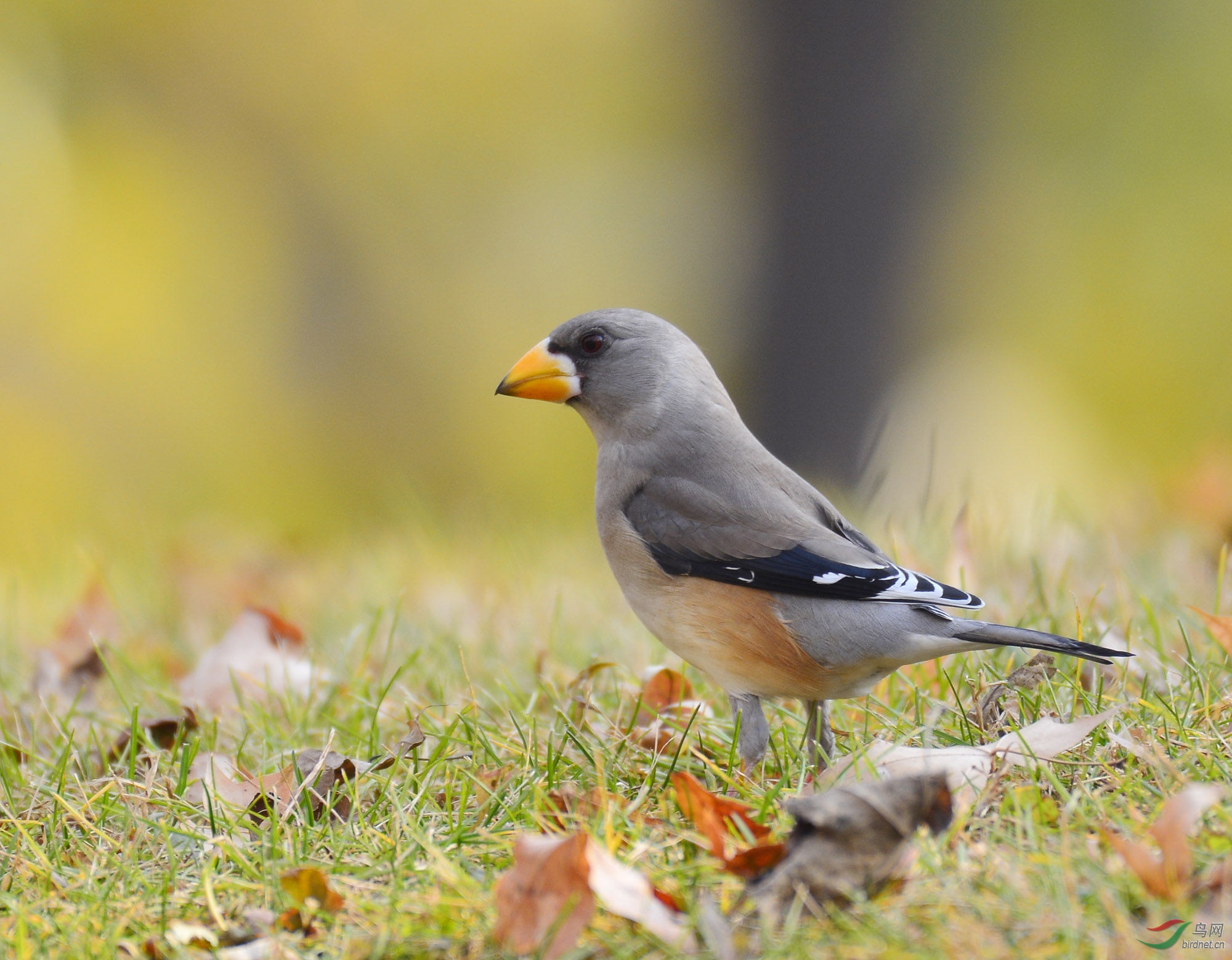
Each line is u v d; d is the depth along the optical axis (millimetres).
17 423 20656
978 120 18500
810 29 18422
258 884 4863
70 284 21031
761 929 4098
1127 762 5113
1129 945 3895
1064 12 17984
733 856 4641
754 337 19328
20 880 5133
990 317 19156
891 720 6352
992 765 5094
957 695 5922
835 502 12953
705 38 19516
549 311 23031
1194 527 10164
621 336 7031
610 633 8500
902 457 17312
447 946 4281
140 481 21312
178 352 21688
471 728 6195
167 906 4770
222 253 21844
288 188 22062
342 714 7266
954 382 18703
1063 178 18766
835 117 18516
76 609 9414
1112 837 4188
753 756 6125
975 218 18938
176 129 21344
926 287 18906
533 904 4270
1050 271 19125
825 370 18984
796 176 18781
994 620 7500
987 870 4336
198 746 6336
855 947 3971
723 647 6367
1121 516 11156
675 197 21812
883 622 6008
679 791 4961
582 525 13148
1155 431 19359
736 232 19562
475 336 23234
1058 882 4148
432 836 5184
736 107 19156
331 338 22750
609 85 20828
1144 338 19344
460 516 14320
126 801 5730
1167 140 18359
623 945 4152
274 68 21281
